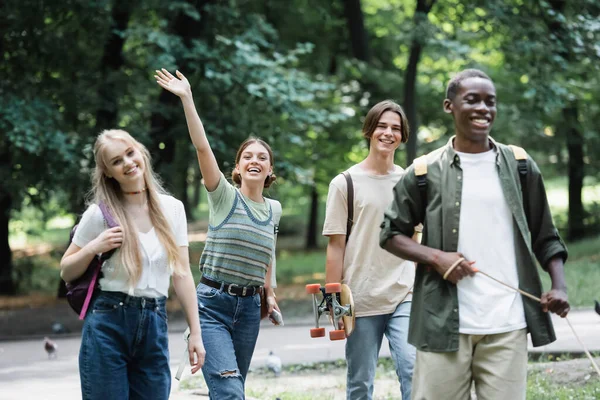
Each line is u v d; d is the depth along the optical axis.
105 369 4.53
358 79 22.14
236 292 5.72
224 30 19.30
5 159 18.30
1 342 14.82
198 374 9.80
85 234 4.63
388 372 9.54
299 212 43.41
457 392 4.34
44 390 9.34
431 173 4.45
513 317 4.31
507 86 21.83
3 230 23.48
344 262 6.07
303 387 9.05
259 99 18.08
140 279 4.60
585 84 20.64
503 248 4.36
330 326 14.32
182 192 25.83
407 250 4.37
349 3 21.55
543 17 19.56
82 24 18.20
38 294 23.20
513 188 4.37
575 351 9.46
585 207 27.55
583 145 25.94
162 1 17.67
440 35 20.02
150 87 19.19
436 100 23.72
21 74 18.20
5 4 17.41
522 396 4.29
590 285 15.27
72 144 17.09
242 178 5.95
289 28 24.12
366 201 5.98
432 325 4.33
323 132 24.38
